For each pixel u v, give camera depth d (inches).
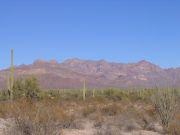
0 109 690.8
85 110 978.1
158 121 812.6
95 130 692.1
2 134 487.2
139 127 761.0
